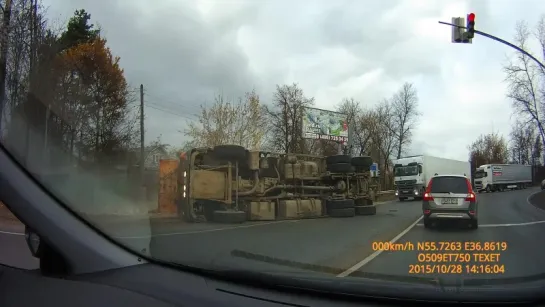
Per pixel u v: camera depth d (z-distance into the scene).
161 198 14.15
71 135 10.27
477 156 100.06
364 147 58.84
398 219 15.44
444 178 12.48
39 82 8.43
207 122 35.91
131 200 12.17
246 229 11.72
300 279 3.97
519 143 64.44
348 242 9.21
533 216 16.34
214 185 13.79
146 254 4.28
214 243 8.13
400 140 62.25
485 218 15.43
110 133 16.05
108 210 7.23
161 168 14.48
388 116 61.62
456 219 11.96
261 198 14.80
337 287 3.73
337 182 17.23
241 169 14.81
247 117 36.72
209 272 4.05
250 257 6.11
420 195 35.28
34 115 6.71
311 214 15.84
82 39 16.88
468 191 12.16
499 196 35.50
